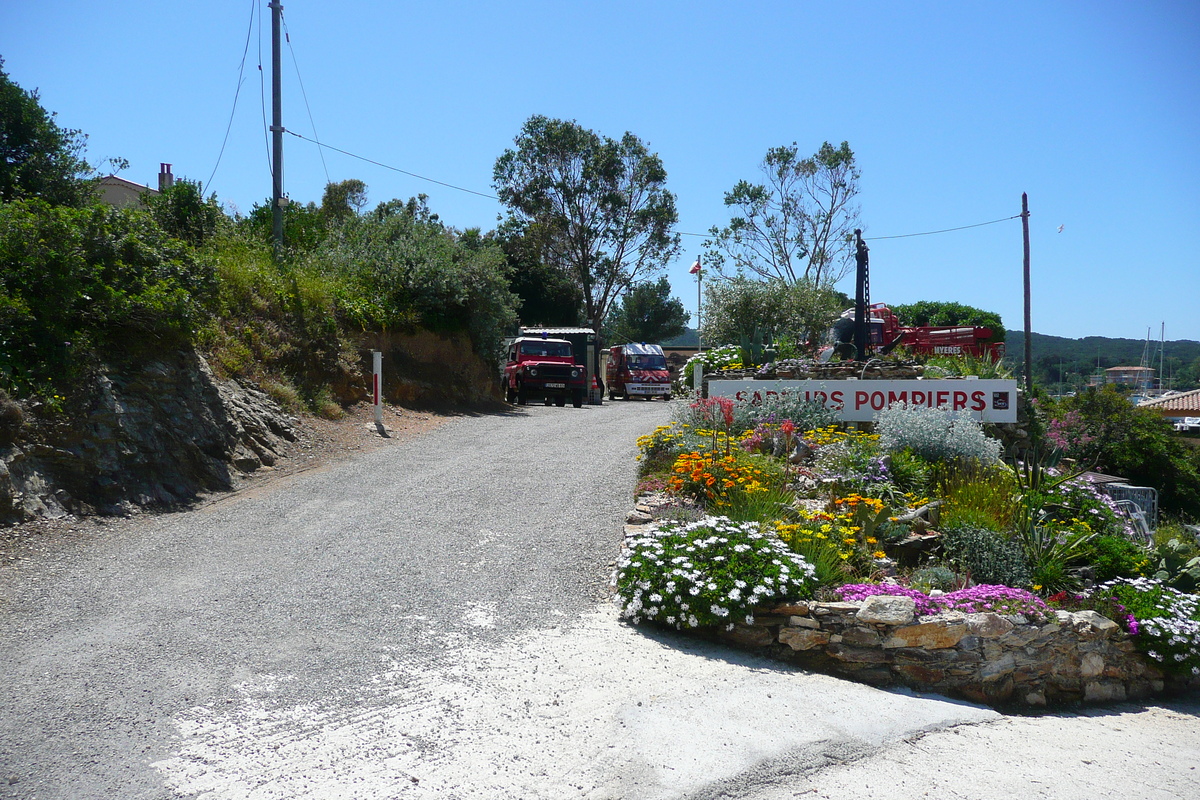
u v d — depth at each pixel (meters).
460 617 6.19
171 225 17.14
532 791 3.92
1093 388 29.11
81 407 8.86
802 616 6.02
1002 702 6.07
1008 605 6.29
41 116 15.48
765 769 4.29
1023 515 8.41
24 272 9.01
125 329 10.26
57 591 6.32
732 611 5.97
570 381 24.94
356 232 22.25
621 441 14.81
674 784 4.07
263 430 11.94
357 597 6.50
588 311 45.19
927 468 9.84
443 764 4.12
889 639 5.84
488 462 12.50
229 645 5.45
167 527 8.31
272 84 18.28
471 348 23.33
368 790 3.85
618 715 4.77
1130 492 18.75
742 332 25.66
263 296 15.70
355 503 9.66
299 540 8.06
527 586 6.96
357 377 16.91
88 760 3.98
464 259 23.09
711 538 6.55
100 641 5.42
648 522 8.02
